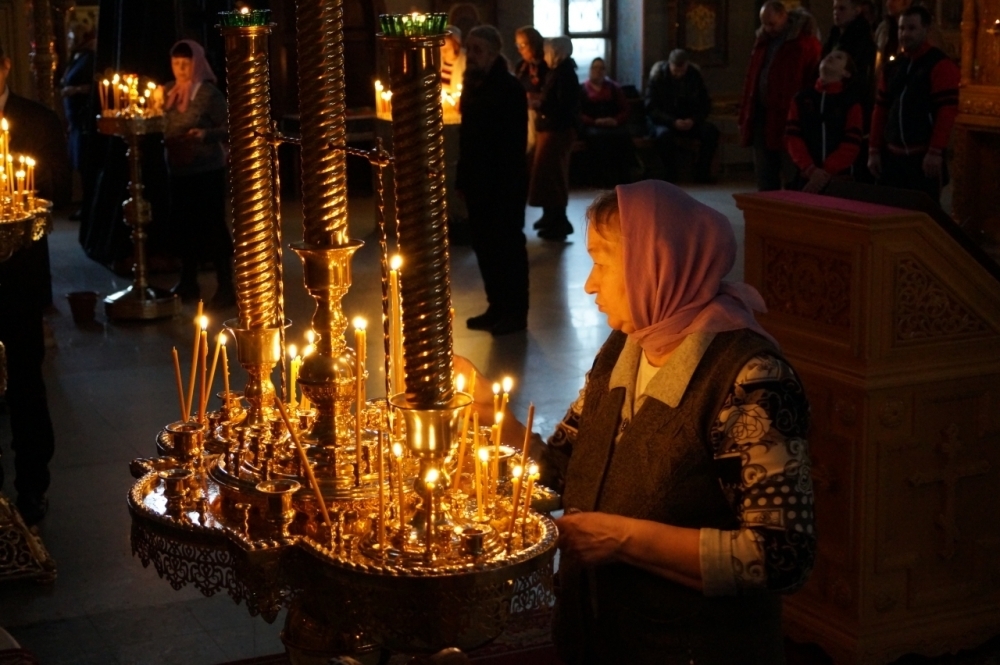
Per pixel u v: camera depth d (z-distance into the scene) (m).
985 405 3.33
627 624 2.03
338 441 1.86
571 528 1.97
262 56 1.94
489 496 1.78
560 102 10.19
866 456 3.22
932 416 3.29
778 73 8.85
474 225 7.18
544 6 14.40
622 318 2.05
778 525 1.86
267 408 2.07
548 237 10.38
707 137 13.59
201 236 7.88
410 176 1.52
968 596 3.41
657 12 14.42
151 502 1.83
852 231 3.16
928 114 7.21
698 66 14.62
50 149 4.59
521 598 1.62
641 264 1.99
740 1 14.59
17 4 7.81
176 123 7.72
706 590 1.90
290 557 1.65
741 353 1.93
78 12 12.71
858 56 8.21
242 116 1.93
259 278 2.00
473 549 1.55
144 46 8.71
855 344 3.20
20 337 4.32
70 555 4.19
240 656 3.49
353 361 1.87
